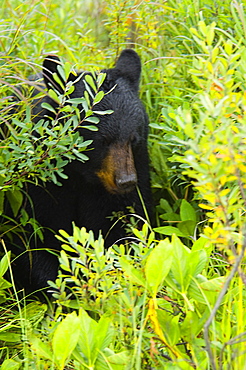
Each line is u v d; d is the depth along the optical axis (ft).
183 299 17.98
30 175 23.98
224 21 28.48
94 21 39.86
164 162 29.04
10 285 21.99
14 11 31.40
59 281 18.39
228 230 15.17
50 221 26.91
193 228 26.02
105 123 25.22
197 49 30.25
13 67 25.77
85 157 22.49
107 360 16.26
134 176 24.95
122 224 27.63
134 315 16.53
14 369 18.88
